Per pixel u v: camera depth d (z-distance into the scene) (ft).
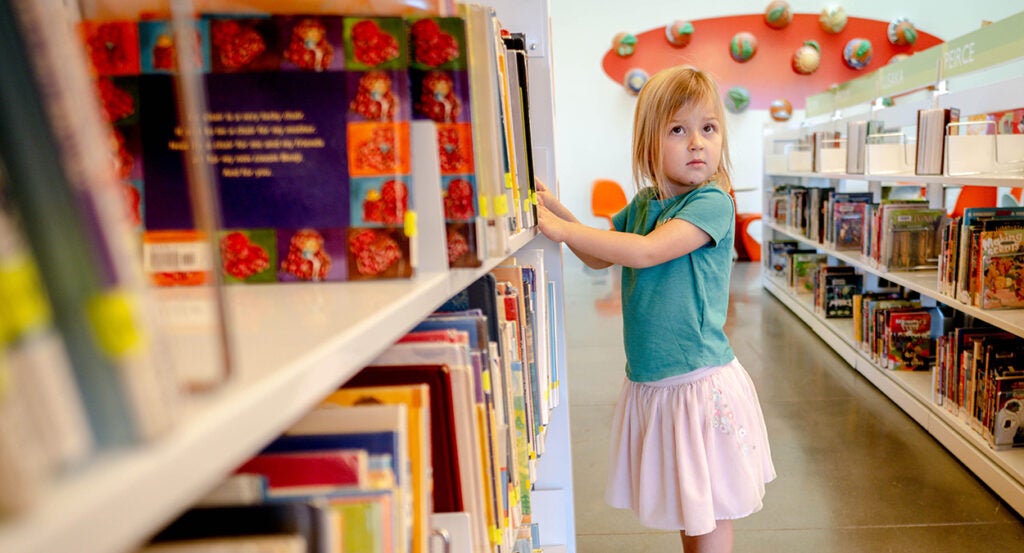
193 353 1.38
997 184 8.14
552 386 5.24
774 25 25.68
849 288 14.65
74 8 2.25
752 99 26.37
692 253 5.31
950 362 9.22
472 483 2.38
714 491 5.22
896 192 15.66
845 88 16.69
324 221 2.33
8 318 0.78
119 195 1.01
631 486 5.69
